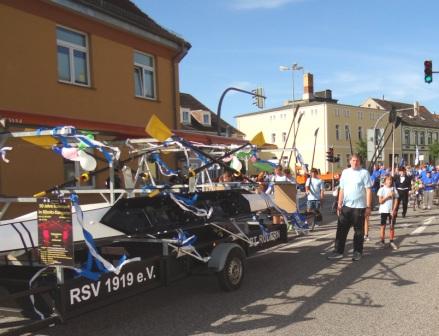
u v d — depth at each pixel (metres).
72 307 4.48
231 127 38.09
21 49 11.14
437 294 6.26
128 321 5.53
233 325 5.26
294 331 5.00
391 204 9.93
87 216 5.64
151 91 15.91
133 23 14.34
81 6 12.61
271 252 9.66
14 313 4.57
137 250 6.13
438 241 10.52
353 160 8.67
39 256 4.62
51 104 11.89
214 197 8.02
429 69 21.31
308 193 12.96
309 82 53.78
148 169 7.66
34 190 11.12
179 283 7.29
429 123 69.31
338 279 7.25
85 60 13.22
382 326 5.08
